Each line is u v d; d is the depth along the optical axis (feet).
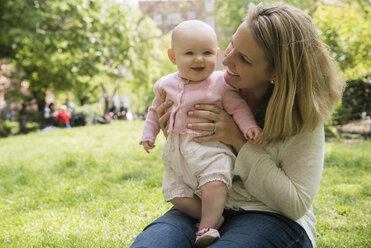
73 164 22.63
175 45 7.01
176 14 92.94
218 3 71.97
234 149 6.57
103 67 61.41
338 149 25.59
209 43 6.88
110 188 17.21
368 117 36.19
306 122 5.71
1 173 21.58
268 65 5.79
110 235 11.46
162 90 7.36
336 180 17.34
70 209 14.46
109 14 54.54
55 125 62.95
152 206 13.82
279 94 5.70
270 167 5.90
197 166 6.40
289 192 5.79
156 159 24.56
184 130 6.66
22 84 70.90
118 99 164.86
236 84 6.40
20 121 66.33
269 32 5.58
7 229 12.44
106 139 37.86
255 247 5.41
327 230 11.33
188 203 6.60
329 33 32.96
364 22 33.94
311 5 48.55
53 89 67.87
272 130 5.84
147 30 80.07
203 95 6.73
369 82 35.01
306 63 5.56
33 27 48.08
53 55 53.47
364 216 12.62
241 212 6.32
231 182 6.30
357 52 33.04
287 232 5.88
